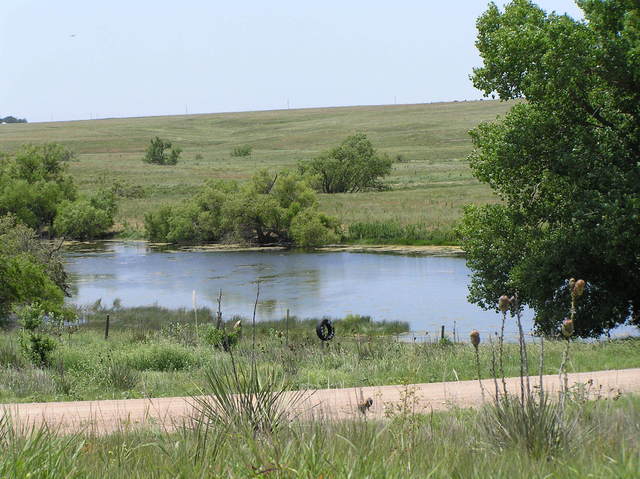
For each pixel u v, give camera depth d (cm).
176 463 712
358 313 5291
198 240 10612
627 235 3297
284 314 5316
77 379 2477
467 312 5238
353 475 657
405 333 4569
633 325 4566
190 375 2505
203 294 6275
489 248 4062
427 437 947
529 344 3139
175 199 15075
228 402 1032
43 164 12175
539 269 3694
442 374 2245
